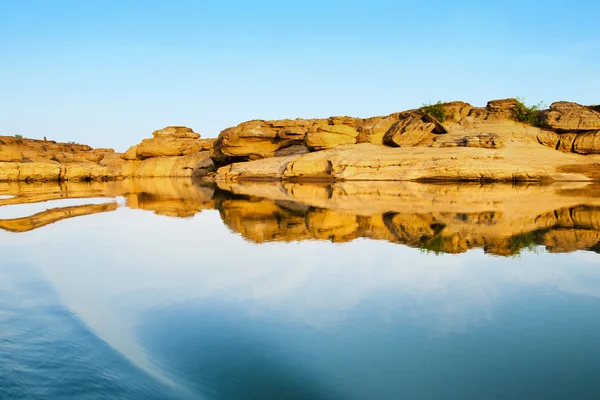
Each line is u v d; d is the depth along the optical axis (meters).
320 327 6.61
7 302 7.97
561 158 48.81
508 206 23.16
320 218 19.66
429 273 9.76
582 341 6.00
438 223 17.44
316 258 11.52
